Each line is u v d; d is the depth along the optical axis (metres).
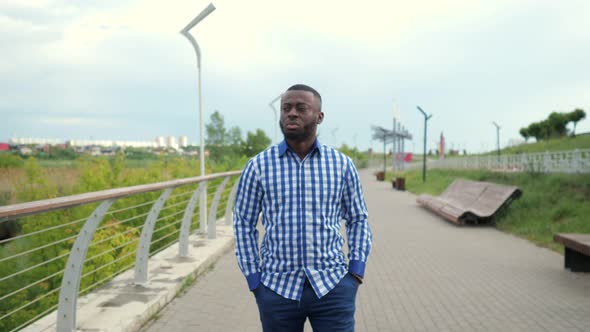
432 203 14.52
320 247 2.13
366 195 21.62
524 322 4.44
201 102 9.55
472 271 6.66
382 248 8.53
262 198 2.24
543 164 18.70
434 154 108.81
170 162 16.98
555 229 9.51
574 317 4.57
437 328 4.30
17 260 8.53
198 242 8.05
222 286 5.68
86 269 8.55
